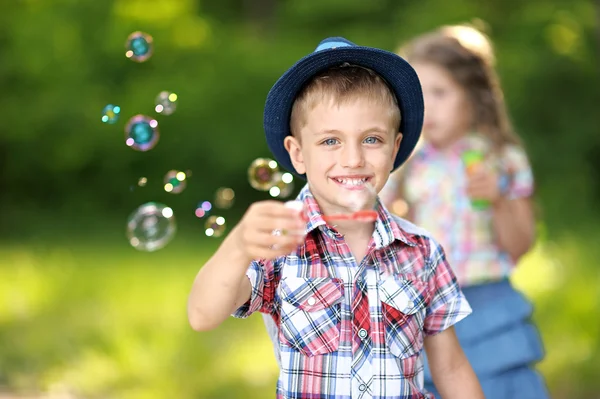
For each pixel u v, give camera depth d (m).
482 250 3.82
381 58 2.55
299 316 2.39
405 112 2.68
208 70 16.67
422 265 2.54
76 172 17.31
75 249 13.10
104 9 16.48
